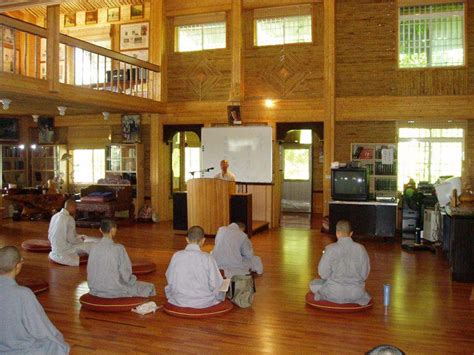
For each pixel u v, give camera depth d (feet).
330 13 34.53
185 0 38.68
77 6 41.55
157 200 39.24
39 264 23.57
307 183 47.19
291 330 14.56
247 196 30.83
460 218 20.66
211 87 38.24
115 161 40.45
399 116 33.71
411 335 14.23
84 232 33.73
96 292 16.76
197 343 13.51
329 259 16.42
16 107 33.37
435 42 33.63
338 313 16.15
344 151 35.17
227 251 19.31
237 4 36.68
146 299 16.71
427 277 21.44
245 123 37.09
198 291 15.75
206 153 37.04
